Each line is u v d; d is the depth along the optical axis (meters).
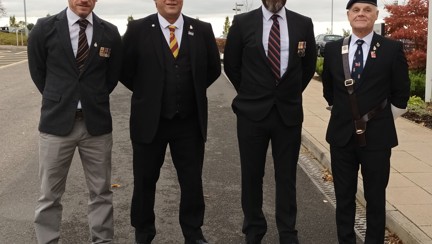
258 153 4.10
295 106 4.04
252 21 3.99
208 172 6.55
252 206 4.17
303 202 5.47
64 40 3.67
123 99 13.12
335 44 3.86
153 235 4.27
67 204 5.29
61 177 3.85
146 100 3.94
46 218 3.85
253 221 4.19
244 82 4.07
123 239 4.45
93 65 3.74
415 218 4.53
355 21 3.63
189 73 3.95
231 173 6.51
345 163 3.86
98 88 3.79
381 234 3.85
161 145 4.06
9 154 7.39
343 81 3.73
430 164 6.33
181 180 4.17
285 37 3.94
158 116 3.91
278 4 3.86
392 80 3.69
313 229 4.70
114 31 3.87
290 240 4.10
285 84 3.96
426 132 8.32
